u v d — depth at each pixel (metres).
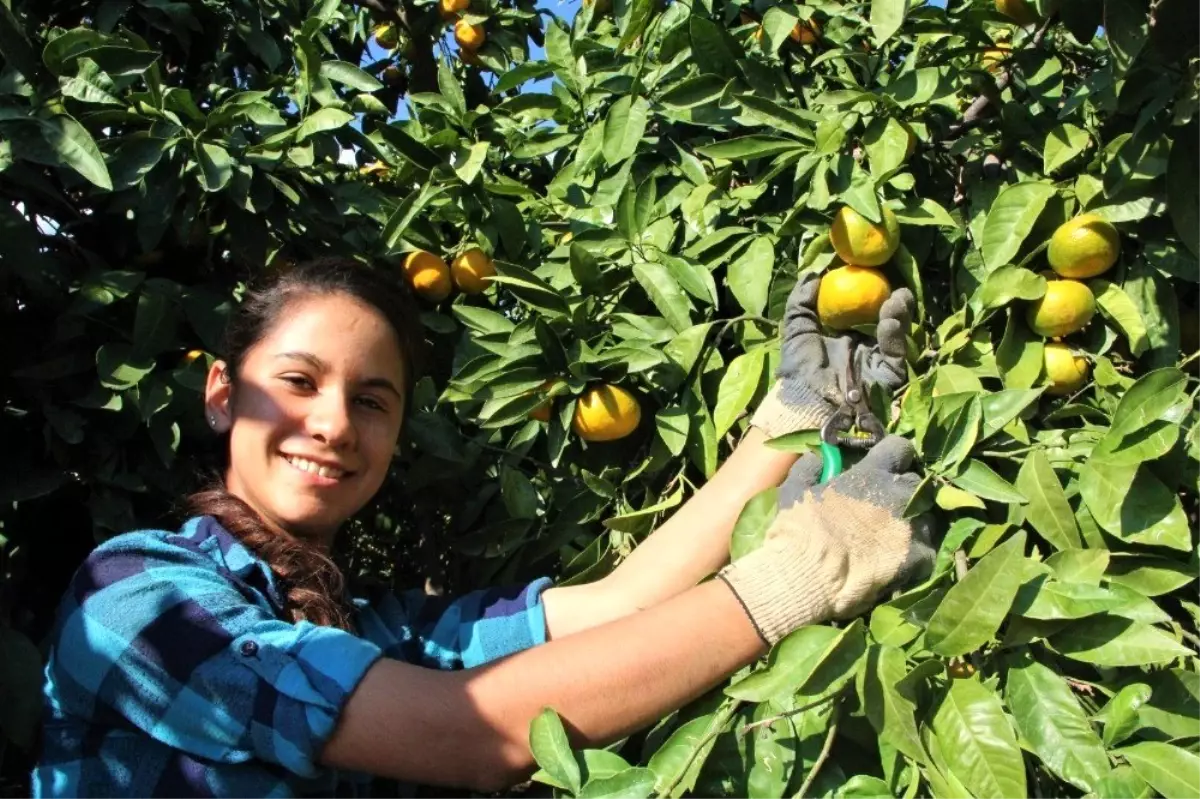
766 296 1.87
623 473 2.03
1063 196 1.77
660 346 1.92
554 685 1.21
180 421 2.01
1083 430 1.64
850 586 1.27
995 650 1.33
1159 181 1.69
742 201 2.01
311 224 2.32
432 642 1.61
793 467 1.43
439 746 1.20
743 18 2.30
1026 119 1.87
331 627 1.34
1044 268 1.79
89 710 1.26
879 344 1.63
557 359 1.89
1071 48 2.08
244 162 2.12
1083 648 1.28
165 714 1.21
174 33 2.43
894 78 1.90
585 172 2.30
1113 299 1.72
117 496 1.95
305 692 1.19
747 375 1.78
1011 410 1.45
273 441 1.41
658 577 1.58
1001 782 1.17
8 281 1.96
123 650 1.24
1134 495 1.45
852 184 1.73
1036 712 1.26
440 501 2.26
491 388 1.91
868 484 1.31
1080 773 1.21
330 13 2.37
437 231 2.33
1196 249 1.60
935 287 1.94
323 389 1.41
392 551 2.74
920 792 1.34
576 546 2.06
